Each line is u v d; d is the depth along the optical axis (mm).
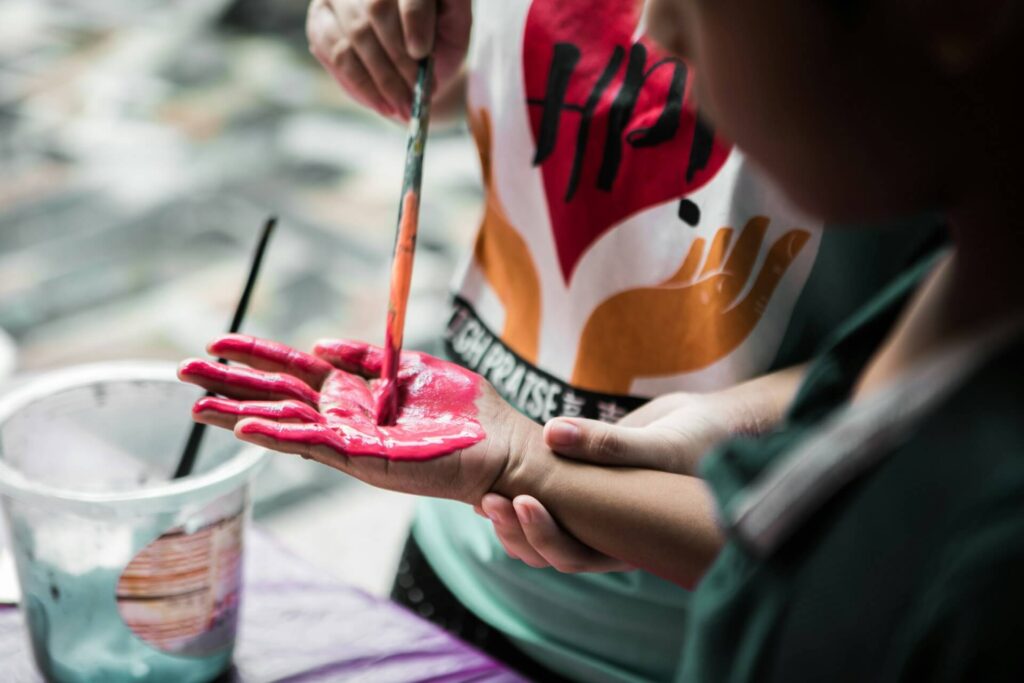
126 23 3842
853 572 450
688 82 888
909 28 406
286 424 778
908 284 568
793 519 483
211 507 744
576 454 826
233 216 2906
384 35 956
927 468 431
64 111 3291
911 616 426
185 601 760
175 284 2621
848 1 410
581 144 939
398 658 833
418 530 1101
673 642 912
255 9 3891
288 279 2670
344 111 3471
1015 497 392
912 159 436
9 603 877
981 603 390
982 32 393
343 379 883
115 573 742
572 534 815
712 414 867
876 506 447
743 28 434
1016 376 419
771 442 539
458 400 875
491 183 1023
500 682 807
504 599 994
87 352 2338
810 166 455
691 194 901
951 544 411
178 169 3066
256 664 822
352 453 784
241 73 3623
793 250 881
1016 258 432
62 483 869
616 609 919
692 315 929
